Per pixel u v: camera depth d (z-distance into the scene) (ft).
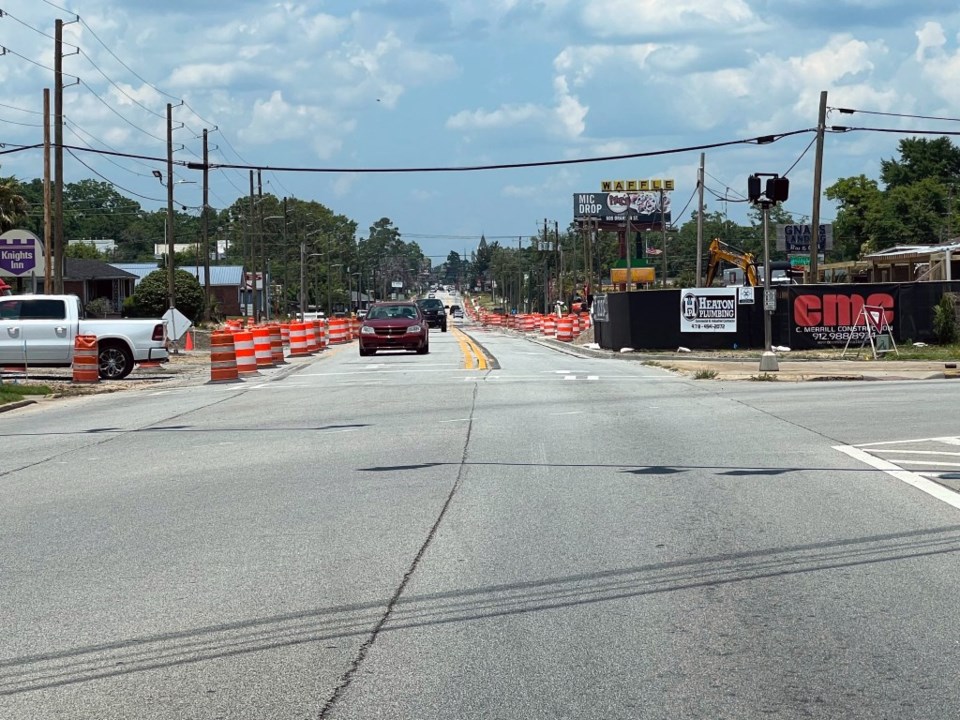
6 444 55.42
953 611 23.20
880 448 47.14
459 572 27.02
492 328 314.14
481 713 17.90
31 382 95.71
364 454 47.70
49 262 131.85
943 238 345.51
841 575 26.21
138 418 66.03
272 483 40.75
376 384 86.84
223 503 36.94
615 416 60.44
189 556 29.30
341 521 33.37
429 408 66.74
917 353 115.65
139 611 24.20
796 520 32.48
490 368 104.12
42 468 46.42
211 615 23.76
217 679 19.74
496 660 20.49
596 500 35.99
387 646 21.40
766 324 94.73
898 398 69.10
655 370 100.17
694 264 550.36
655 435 52.11
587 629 22.31
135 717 18.03
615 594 24.86
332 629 22.57
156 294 257.14
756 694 18.57
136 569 28.04
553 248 616.80
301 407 69.87
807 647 20.97
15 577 27.53
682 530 31.35
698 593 24.84
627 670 19.84
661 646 21.17
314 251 592.19
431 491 38.11
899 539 29.89
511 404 68.28
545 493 37.37
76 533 32.68
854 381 86.43
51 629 23.04
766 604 23.88
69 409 74.38
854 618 22.76
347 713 18.01
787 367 100.22
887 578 25.89
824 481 38.96
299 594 25.26
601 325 145.38
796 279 237.45
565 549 29.22
